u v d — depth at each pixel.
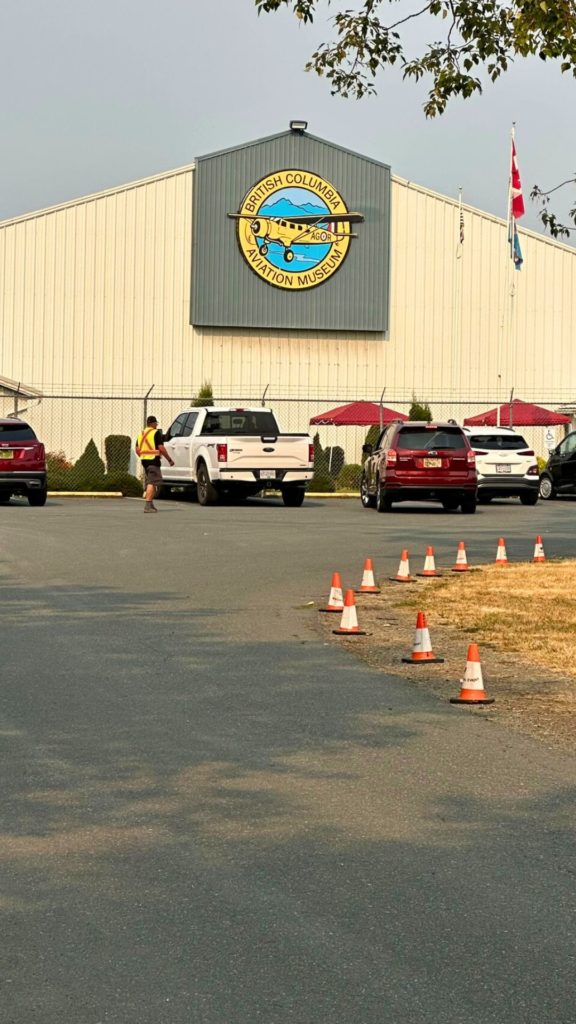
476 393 52.97
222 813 6.86
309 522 27.11
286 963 4.83
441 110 19.33
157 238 50.59
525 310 53.31
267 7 18.58
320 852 6.21
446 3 18.81
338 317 51.69
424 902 5.52
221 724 8.91
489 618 14.11
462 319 52.84
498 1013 4.42
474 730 8.95
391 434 31.03
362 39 19.02
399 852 6.23
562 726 9.14
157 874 5.85
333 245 51.47
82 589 15.84
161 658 11.37
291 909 5.41
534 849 6.30
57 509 30.84
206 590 15.91
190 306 50.88
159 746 8.27
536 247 53.19
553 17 17.05
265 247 51.06
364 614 14.37
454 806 7.07
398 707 9.64
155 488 29.67
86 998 4.52
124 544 21.53
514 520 28.62
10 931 5.14
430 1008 4.45
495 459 35.62
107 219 50.41
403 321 52.53
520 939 5.10
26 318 50.03
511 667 11.46
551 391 53.47
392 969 4.79
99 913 5.35
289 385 52.03
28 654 11.41
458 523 27.47
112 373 50.56
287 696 9.91
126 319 50.59
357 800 7.15
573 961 4.88
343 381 52.34
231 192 50.91
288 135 51.06
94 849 6.22
